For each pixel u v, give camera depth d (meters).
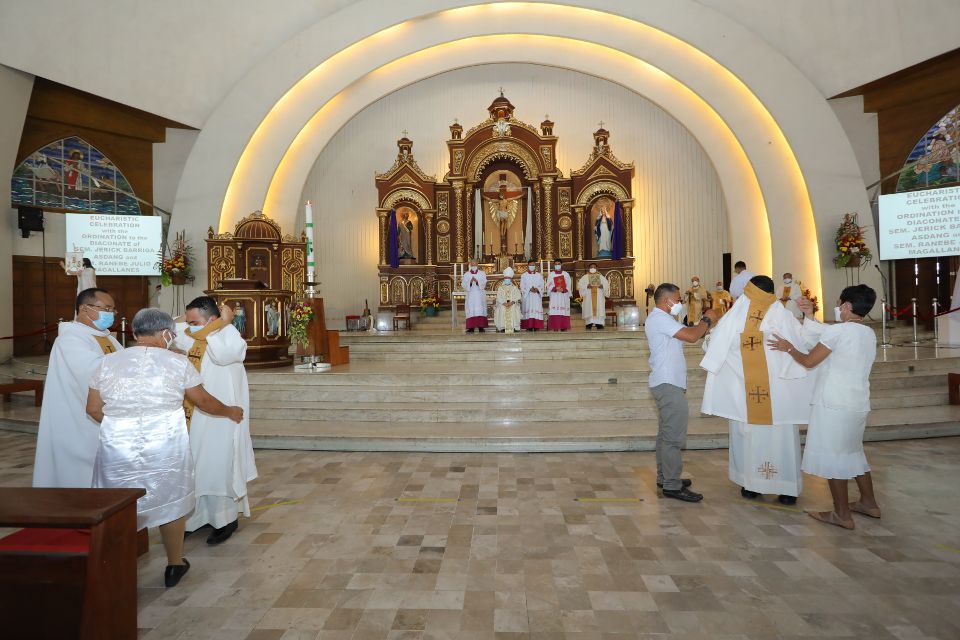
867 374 3.80
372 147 17.12
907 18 11.58
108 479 2.79
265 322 8.83
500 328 12.66
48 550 2.55
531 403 7.13
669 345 4.44
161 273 12.87
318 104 14.43
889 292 12.98
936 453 5.62
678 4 13.36
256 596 2.97
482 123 16.48
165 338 3.03
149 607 2.86
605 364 8.87
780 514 4.05
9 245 11.38
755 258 14.48
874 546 3.47
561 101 17.06
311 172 16.75
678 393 4.39
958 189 11.39
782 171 13.45
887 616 2.68
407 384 7.67
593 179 15.99
